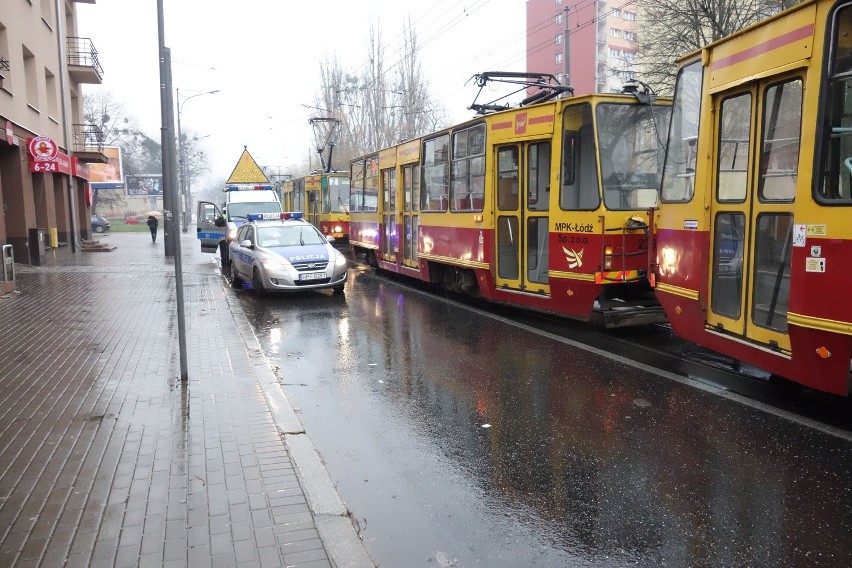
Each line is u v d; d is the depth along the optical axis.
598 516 4.21
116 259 23.34
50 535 3.78
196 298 13.12
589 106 9.39
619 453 5.20
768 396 6.56
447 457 5.21
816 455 5.08
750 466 4.89
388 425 5.96
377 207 17.81
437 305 12.70
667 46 22.89
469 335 9.73
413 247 15.22
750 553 3.74
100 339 9.11
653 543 3.87
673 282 7.50
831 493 4.45
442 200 13.19
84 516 4.00
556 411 6.23
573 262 9.48
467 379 7.38
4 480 4.51
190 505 4.14
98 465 4.75
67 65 27.55
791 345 5.41
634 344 8.95
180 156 53.84
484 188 11.26
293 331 10.31
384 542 3.95
